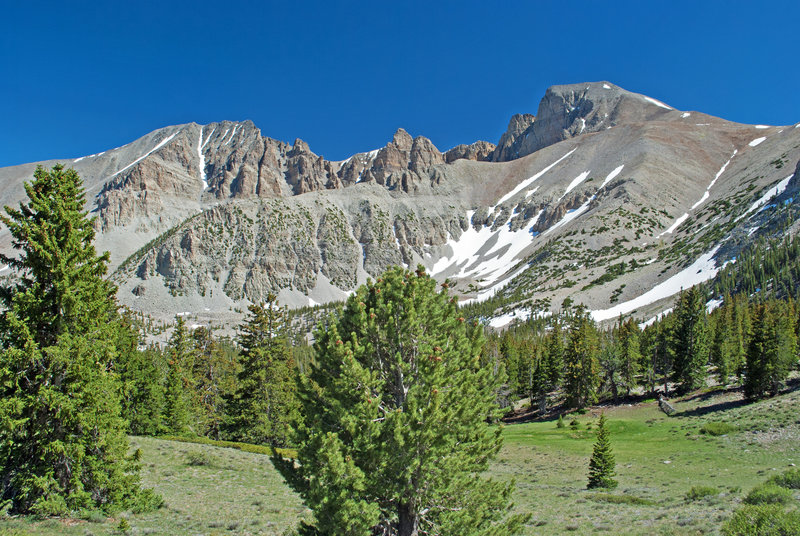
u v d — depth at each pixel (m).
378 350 17.09
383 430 14.80
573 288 190.62
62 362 19.95
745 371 65.75
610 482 36.16
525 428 76.69
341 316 18.38
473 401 16.05
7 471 19.23
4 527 17.16
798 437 42.91
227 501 27.12
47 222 21.27
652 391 82.81
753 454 41.53
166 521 21.42
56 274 20.81
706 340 80.19
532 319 161.75
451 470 15.04
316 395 16.77
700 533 17.98
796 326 74.69
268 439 49.00
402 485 14.52
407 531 15.28
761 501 20.97
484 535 14.75
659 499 30.36
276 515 24.50
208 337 62.44
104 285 22.30
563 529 23.02
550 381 88.44
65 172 22.70
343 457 14.16
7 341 20.00
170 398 52.75
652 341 89.56
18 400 18.66
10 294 20.61
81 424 20.00
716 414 60.09
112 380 21.77
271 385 47.69
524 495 34.19
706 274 153.62
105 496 21.41
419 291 17.39
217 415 57.34
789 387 62.59
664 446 51.53
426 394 15.22
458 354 17.50
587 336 86.94
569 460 52.31
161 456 37.41
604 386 91.00
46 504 18.89
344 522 13.26
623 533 20.50
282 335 50.84
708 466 40.53
